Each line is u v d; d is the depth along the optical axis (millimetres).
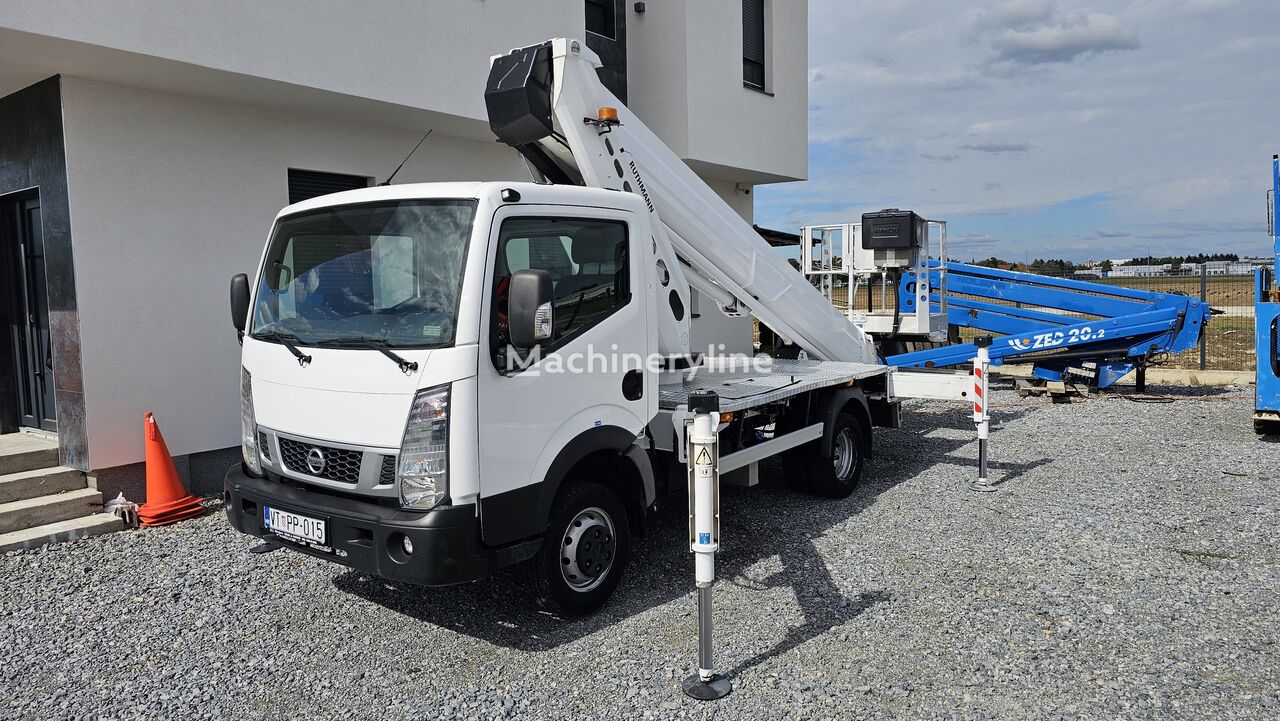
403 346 3785
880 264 9375
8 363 7445
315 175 8109
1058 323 12367
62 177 6273
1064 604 4426
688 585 4867
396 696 3639
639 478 4695
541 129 5055
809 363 7332
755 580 4918
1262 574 4805
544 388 4055
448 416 3668
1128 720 3273
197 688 3758
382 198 4113
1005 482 7074
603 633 4223
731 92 12180
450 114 8070
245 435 4535
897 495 6738
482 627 4348
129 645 4211
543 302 3602
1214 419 9789
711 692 3516
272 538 4195
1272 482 6852
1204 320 10664
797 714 3381
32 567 5320
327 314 4152
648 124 11750
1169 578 4766
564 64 4996
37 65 5984
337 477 3982
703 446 3479
